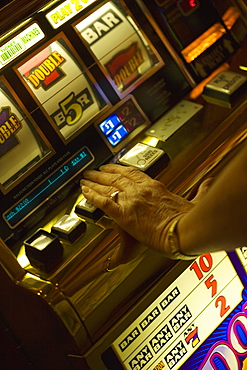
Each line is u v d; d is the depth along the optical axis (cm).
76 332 155
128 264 160
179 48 206
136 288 164
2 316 174
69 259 159
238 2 217
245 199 110
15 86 178
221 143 182
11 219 172
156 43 202
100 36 193
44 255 155
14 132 176
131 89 196
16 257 166
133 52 198
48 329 163
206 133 186
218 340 186
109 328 162
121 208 152
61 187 180
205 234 124
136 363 169
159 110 200
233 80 197
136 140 193
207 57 211
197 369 184
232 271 185
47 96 182
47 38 184
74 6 190
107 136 190
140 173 162
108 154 189
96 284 157
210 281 180
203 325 182
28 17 180
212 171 178
